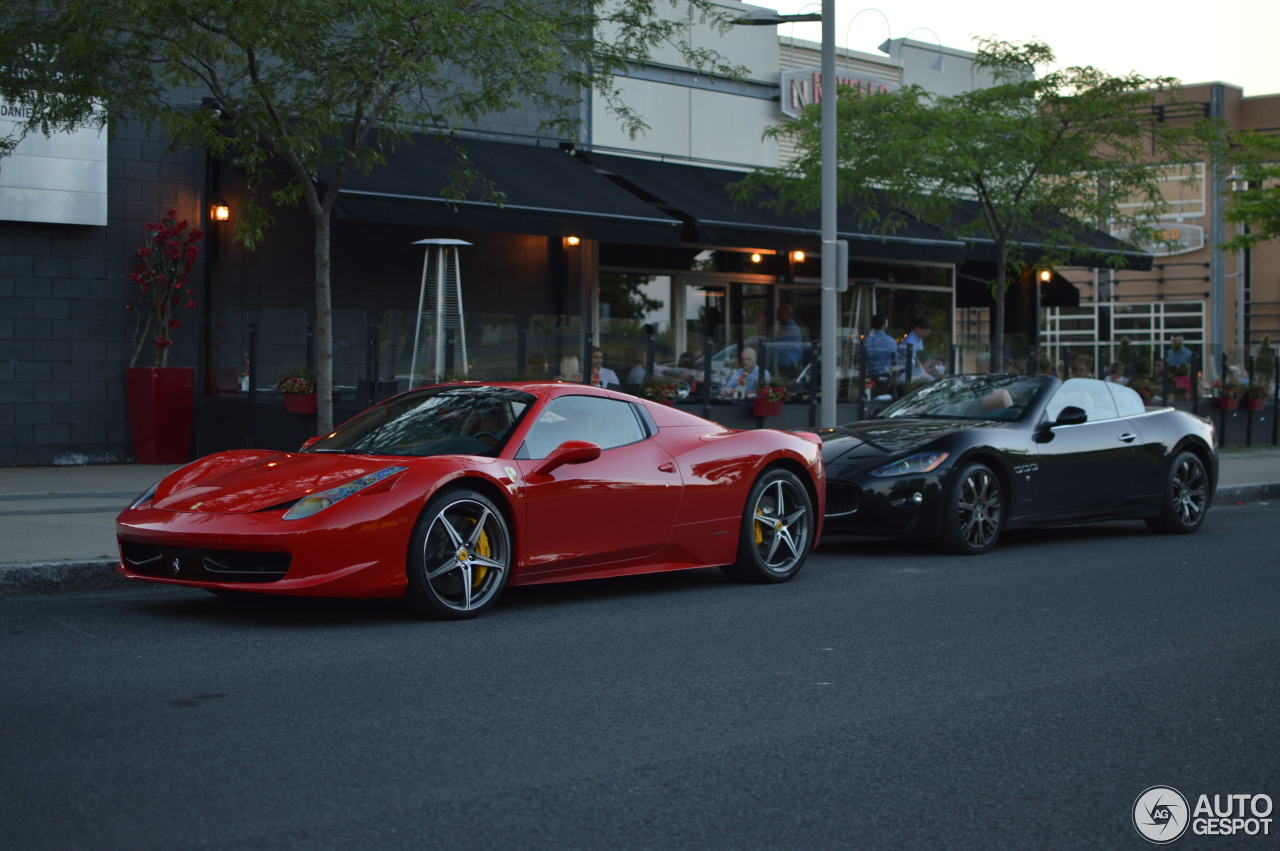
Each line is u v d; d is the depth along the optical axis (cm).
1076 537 1074
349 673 526
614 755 416
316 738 429
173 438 1452
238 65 1134
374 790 375
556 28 1080
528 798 371
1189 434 1091
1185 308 3500
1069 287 2466
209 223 1492
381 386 1306
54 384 1424
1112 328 3625
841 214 1741
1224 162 1477
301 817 350
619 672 538
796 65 1962
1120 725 465
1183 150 1514
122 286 1459
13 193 1373
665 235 1516
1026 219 1491
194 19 933
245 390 1387
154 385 1434
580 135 1716
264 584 588
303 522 591
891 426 997
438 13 955
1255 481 1482
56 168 1395
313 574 591
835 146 1241
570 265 1748
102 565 741
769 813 363
